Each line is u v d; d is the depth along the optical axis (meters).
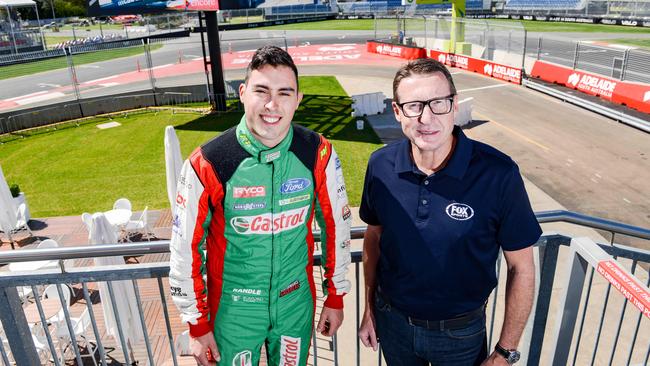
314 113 20.11
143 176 14.17
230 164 2.01
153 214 11.66
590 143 15.18
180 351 6.40
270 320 2.28
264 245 2.13
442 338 2.33
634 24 43.75
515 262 2.21
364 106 19.39
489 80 24.61
